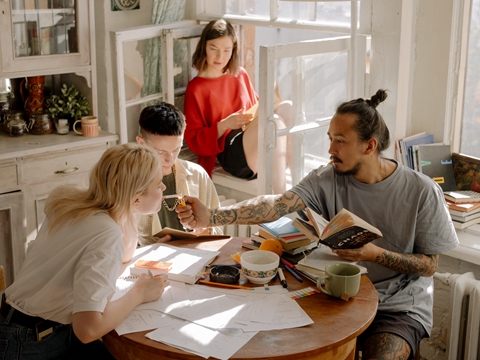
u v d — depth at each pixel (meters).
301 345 1.43
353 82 2.60
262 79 2.49
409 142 2.57
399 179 1.92
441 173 2.55
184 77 3.30
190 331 1.48
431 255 1.93
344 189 1.98
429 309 1.92
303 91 2.67
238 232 3.02
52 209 1.62
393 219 1.92
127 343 1.45
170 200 2.28
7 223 2.62
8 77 2.58
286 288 1.72
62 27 2.70
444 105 2.61
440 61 2.57
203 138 3.07
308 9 3.00
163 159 2.15
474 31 2.54
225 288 1.71
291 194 2.02
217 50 3.05
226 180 3.17
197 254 1.90
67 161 2.73
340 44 2.69
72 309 1.52
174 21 3.21
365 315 1.58
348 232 1.69
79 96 2.95
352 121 1.83
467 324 2.22
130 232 1.81
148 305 1.60
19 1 2.54
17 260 2.66
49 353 1.62
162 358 1.45
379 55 2.65
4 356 1.58
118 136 2.90
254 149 2.96
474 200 2.41
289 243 1.91
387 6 2.57
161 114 2.10
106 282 1.45
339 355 1.52
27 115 2.87
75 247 1.51
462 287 2.20
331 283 1.65
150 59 3.05
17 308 1.59
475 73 2.58
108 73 3.15
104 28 3.08
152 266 1.77
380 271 1.96
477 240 2.39
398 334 1.79
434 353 2.54
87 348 1.74
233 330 1.48
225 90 3.16
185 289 1.69
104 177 1.57
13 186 2.59
